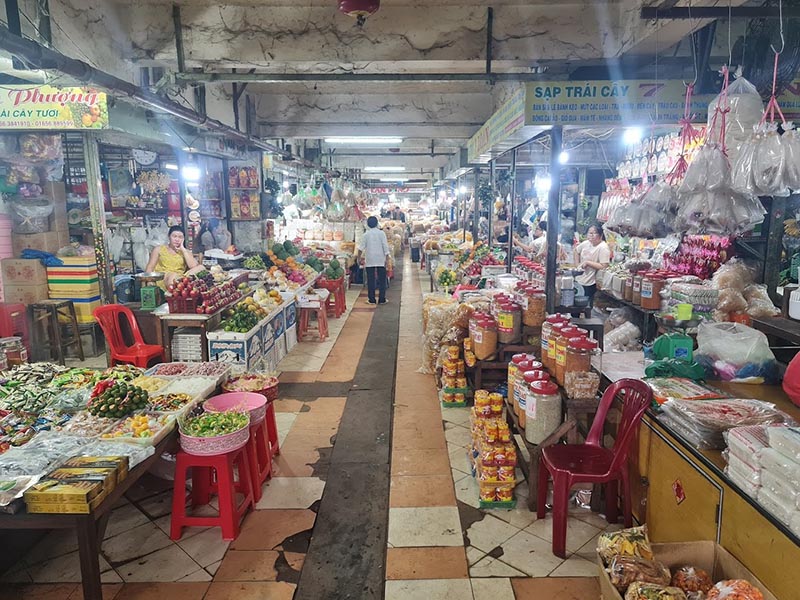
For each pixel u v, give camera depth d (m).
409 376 5.46
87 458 2.40
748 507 1.90
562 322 3.28
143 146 6.53
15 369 3.58
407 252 19.47
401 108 8.68
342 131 8.84
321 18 4.89
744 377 2.94
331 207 12.66
